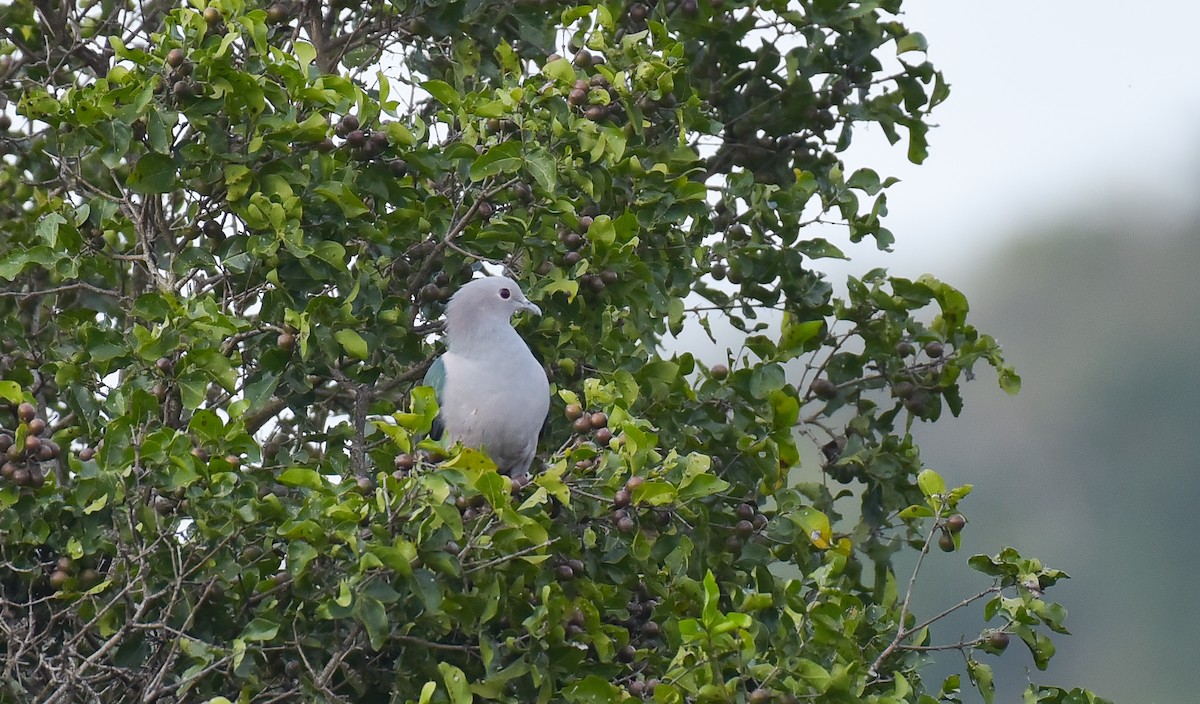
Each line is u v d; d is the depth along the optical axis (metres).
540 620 10.57
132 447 10.80
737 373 13.12
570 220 12.57
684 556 11.62
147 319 11.70
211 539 10.91
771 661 10.88
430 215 12.96
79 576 11.51
